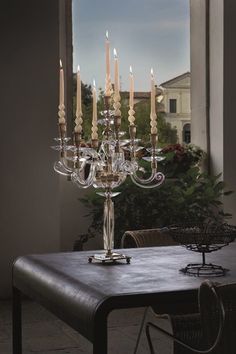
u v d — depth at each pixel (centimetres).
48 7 540
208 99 625
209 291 199
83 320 220
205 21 622
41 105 539
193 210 563
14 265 305
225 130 605
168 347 393
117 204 547
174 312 327
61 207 583
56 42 543
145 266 276
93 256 291
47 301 256
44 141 540
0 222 529
